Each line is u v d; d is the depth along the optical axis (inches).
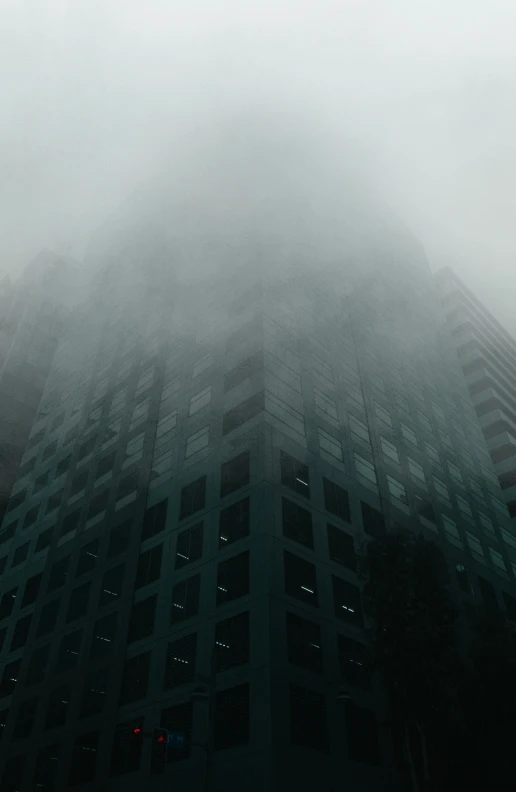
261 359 1489.9
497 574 1830.7
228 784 917.8
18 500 2146.9
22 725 1370.6
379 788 1017.5
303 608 1112.8
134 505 1526.8
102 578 1460.4
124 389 1972.2
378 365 2007.9
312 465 1385.3
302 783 909.2
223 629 1098.7
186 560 1279.5
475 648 950.4
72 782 1160.8
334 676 1080.8
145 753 1073.5
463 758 872.9
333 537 1296.8
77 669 1334.9
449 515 1809.8
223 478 1341.0
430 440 2003.0
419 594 906.7
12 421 2471.7
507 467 2342.5
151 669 1176.8
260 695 965.8
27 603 1680.6
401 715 876.0
